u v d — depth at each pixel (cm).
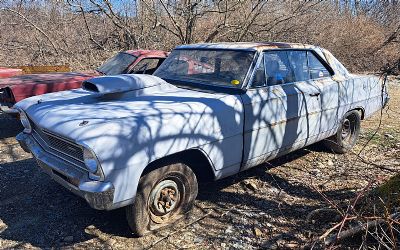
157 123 324
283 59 457
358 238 327
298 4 1304
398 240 315
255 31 1286
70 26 1296
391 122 762
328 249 301
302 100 452
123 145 303
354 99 544
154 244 337
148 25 1243
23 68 855
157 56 723
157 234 351
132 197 314
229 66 427
